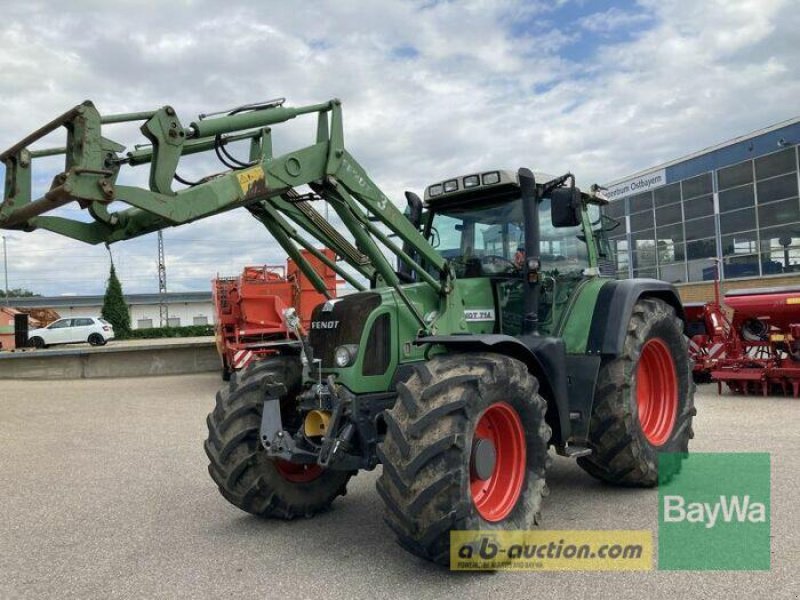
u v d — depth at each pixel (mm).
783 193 20281
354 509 5207
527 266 4875
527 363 4422
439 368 3855
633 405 5121
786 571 3645
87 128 3355
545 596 3451
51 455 7574
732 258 21984
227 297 13617
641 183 25469
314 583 3711
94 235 3795
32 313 34406
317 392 4301
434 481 3523
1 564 4172
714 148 22469
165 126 3713
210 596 3578
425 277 4617
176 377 17047
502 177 5051
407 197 5715
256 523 4883
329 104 4504
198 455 7316
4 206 3543
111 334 33875
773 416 8258
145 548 4395
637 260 25938
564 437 4660
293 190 4625
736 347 10539
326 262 5133
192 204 3811
